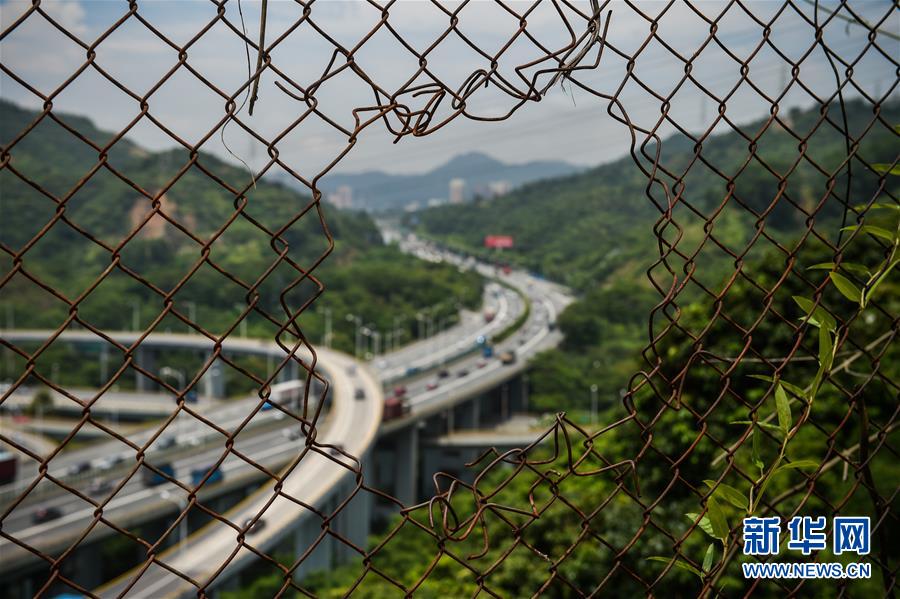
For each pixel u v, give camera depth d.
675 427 9.30
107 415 65.44
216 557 28.84
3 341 1.08
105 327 71.56
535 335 93.25
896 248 1.81
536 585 8.24
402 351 85.31
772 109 1.74
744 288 9.89
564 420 1.62
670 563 1.75
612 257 119.19
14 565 31.20
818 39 1.77
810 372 9.38
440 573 10.31
